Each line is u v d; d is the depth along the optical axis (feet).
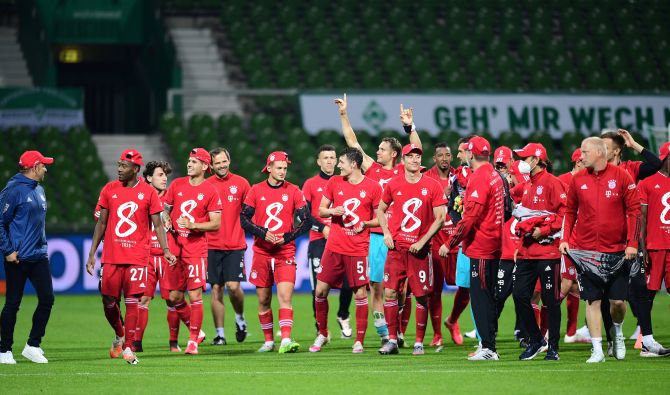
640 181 122.93
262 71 342.64
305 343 145.28
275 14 364.17
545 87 351.87
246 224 129.49
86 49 379.55
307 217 130.31
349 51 354.54
